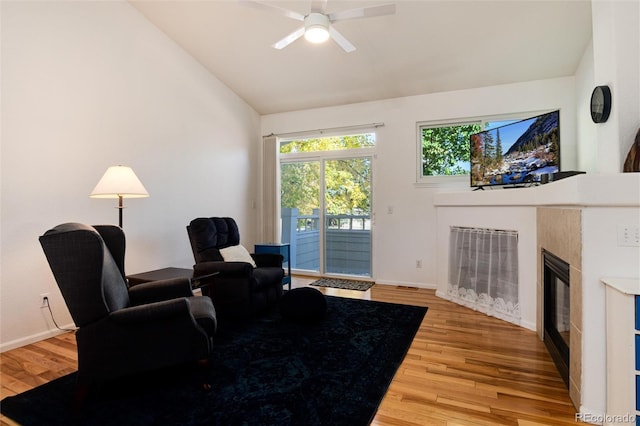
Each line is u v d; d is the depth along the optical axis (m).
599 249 1.64
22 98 2.54
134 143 3.39
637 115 1.94
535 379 2.03
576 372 1.74
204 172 4.29
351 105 4.79
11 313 2.50
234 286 3.09
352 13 2.35
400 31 3.32
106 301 1.78
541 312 2.62
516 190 2.93
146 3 3.33
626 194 1.57
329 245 5.13
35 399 1.83
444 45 3.46
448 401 1.79
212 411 1.70
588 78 3.14
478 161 3.68
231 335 2.72
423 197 4.38
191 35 3.75
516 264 2.99
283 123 5.27
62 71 2.79
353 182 4.95
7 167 2.46
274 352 2.39
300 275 5.22
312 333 2.75
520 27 3.09
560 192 1.95
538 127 3.03
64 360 2.31
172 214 3.83
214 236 3.48
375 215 4.67
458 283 3.65
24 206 2.56
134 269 3.39
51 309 2.73
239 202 4.94
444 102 4.25
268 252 4.27
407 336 2.68
